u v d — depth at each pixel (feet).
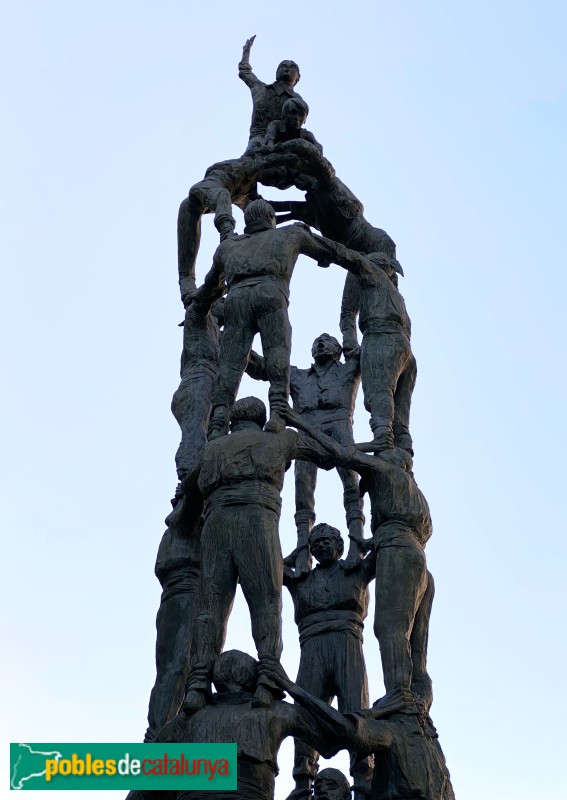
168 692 41.14
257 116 51.67
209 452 40.52
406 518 42.32
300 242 44.01
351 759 41.47
